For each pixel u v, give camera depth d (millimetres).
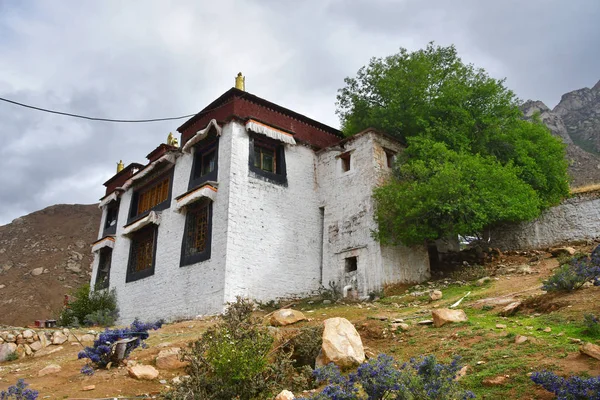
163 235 21031
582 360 5781
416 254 18672
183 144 21641
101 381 8211
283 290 18172
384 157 19547
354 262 18766
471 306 10773
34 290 38344
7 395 6766
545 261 16188
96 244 26172
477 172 17219
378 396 4922
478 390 5668
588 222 18906
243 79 20172
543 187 20344
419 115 20297
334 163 20750
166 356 8930
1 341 12555
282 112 20984
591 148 72500
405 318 10383
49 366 9469
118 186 27312
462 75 21688
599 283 8859
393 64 21969
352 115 22844
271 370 7184
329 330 8016
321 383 7203
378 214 17672
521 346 6773
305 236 19734
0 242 49438
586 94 96438
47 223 53094
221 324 7855
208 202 18547
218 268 17031
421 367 5125
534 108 80250
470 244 22906
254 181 18719
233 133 18688
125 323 21562
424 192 16531
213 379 6848
